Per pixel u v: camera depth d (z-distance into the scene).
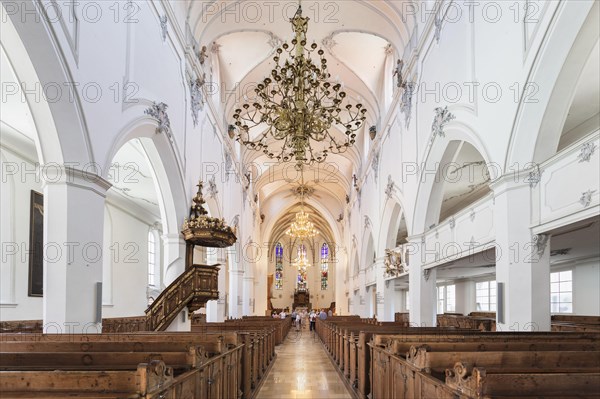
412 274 13.19
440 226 11.63
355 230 26.34
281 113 9.80
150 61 9.88
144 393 3.04
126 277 18.66
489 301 19.67
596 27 6.24
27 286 12.11
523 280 7.23
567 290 14.27
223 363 6.15
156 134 10.42
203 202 12.87
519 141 7.30
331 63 17.19
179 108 11.91
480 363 4.22
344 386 10.03
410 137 13.33
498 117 7.80
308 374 11.69
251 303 27.97
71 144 6.98
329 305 46.88
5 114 10.05
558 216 6.60
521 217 7.32
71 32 6.68
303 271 46.88
